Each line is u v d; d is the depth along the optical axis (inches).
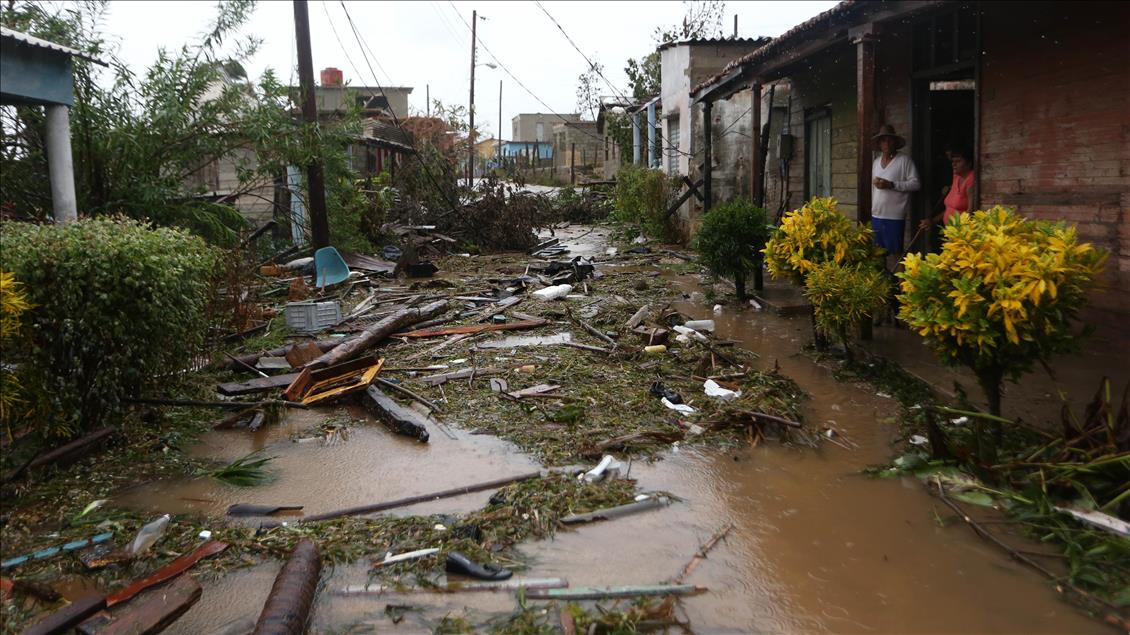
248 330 374.0
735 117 700.7
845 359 293.1
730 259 422.6
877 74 379.6
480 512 179.5
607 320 380.5
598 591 145.8
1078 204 251.3
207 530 175.0
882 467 200.8
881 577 150.3
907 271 197.3
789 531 169.6
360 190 719.1
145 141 511.5
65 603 148.5
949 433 209.8
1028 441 195.2
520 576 152.9
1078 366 250.4
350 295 486.0
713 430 228.5
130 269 217.2
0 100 399.9
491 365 304.7
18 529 176.9
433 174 835.4
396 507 186.1
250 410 252.8
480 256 711.7
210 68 540.4
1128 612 135.6
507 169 1289.4
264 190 761.0
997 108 288.0
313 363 297.4
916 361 281.1
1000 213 192.7
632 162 1224.8
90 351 215.8
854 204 409.1
